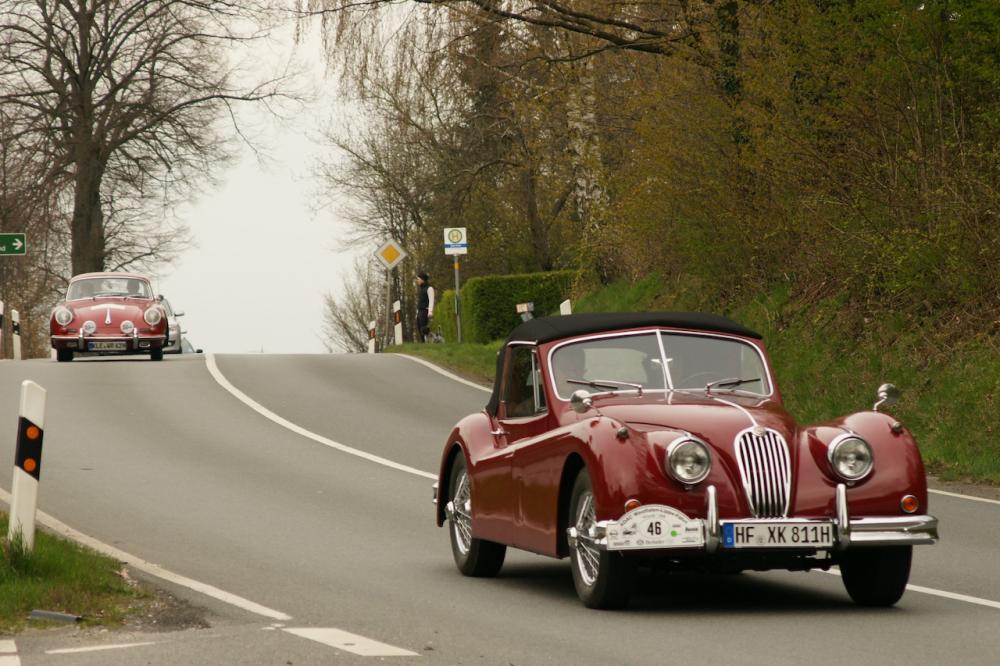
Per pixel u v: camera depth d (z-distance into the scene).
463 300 58.12
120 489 19.25
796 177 28.58
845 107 26.22
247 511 17.50
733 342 12.41
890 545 10.65
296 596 11.70
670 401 11.55
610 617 10.63
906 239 25.31
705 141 31.31
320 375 36.97
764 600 11.57
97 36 66.56
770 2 28.12
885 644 9.41
